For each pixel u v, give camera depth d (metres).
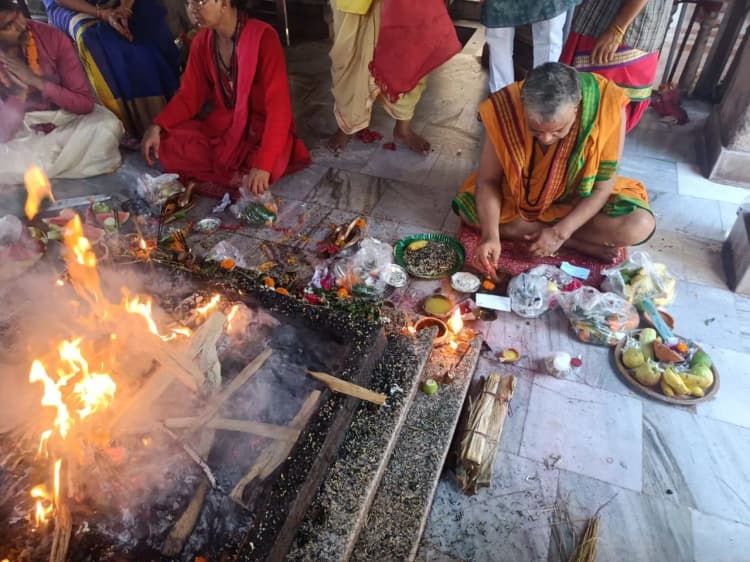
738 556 1.89
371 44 3.41
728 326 2.73
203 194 3.51
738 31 4.29
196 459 1.68
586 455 2.18
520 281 2.77
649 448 2.21
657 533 1.95
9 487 1.64
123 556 1.52
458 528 1.96
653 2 2.94
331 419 1.75
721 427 2.28
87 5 3.82
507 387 2.29
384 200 3.52
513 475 2.12
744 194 3.64
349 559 1.72
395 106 3.76
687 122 4.38
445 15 3.15
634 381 2.43
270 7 6.00
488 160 2.84
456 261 2.99
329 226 3.28
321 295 2.67
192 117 3.65
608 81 2.52
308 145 4.08
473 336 2.44
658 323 2.61
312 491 1.66
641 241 2.83
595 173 2.64
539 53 3.35
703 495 2.06
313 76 5.07
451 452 2.16
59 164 3.56
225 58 3.29
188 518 1.56
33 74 3.31
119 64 3.86
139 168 3.82
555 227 2.77
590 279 2.91
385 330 2.24
